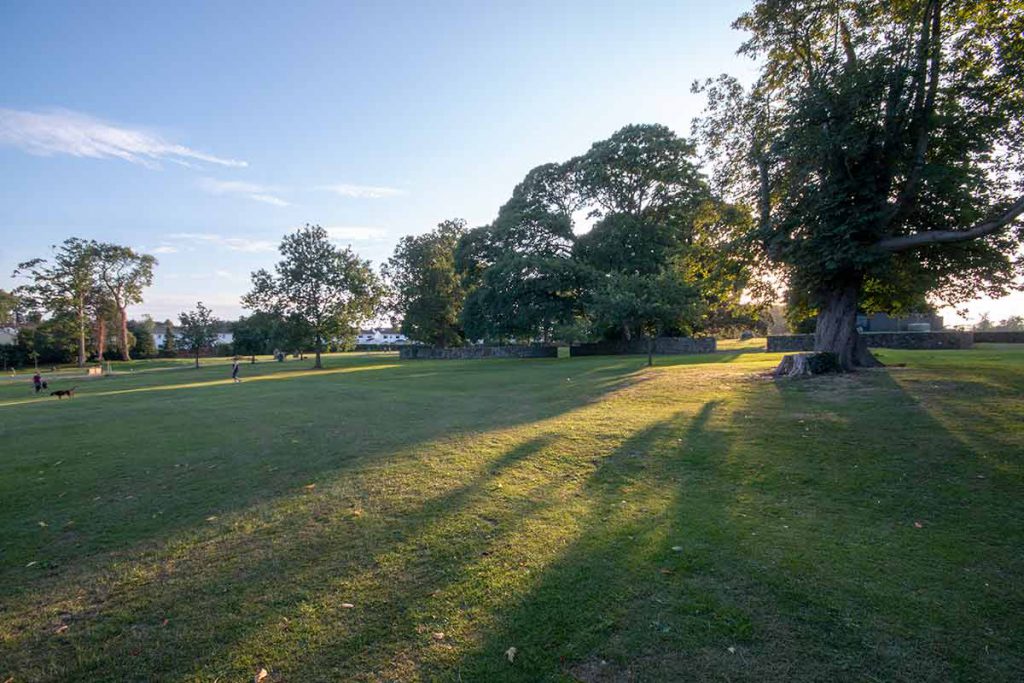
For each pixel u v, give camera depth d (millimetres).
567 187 41594
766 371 15688
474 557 4234
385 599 3639
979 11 12023
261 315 44156
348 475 6930
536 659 2914
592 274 35781
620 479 6195
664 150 35406
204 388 24281
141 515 5777
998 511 4738
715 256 17984
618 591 3609
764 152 15156
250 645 3166
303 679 2828
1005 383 10609
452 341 58656
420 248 55156
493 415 11383
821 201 13188
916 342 28188
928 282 15852
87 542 5043
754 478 5977
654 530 4633
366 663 2943
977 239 13875
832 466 6207
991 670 2701
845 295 15273
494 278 38250
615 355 39344
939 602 3350
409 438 9227
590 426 9188
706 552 4156
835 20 14695
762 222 15375
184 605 3709
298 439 9773
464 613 3412
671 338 38750
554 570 3947
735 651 2922
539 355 46531
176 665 3014
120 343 71188
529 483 6180
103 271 66625
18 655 3197
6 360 62250
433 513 5301
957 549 4082
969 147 13508
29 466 8547
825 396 10688
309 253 44406
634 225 35750
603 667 2832
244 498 6203
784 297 18812
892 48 12516
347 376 28250
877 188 13492
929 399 9484
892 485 5520
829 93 12953
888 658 2822
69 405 19062
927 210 14070
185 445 9719
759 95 16422
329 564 4246
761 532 4520
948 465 5961
